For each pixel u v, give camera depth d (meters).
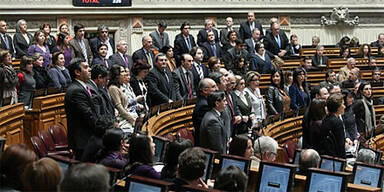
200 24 19.14
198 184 5.80
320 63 17.20
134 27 18.06
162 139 7.46
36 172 3.84
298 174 6.77
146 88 11.08
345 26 21.50
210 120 7.97
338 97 8.41
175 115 10.55
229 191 4.86
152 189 4.96
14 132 9.49
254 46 16.30
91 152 7.01
